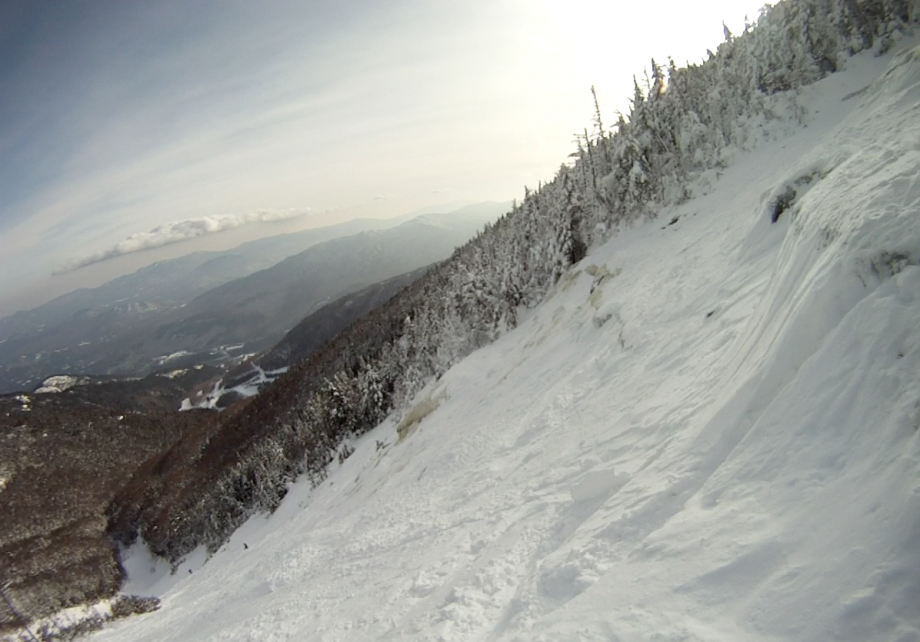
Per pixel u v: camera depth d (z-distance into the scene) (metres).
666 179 35.34
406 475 29.41
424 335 61.31
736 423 7.48
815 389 6.12
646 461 9.48
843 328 6.12
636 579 6.20
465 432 28.17
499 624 7.82
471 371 40.50
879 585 3.96
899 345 5.37
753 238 16.09
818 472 5.43
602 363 20.14
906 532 4.08
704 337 13.42
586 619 6.10
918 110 12.33
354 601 14.93
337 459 59.41
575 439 14.95
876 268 6.24
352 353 92.12
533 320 41.38
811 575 4.52
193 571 68.38
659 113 38.34
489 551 11.08
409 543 17.06
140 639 35.72
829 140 16.77
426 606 10.38
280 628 16.64
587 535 8.28
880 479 4.63
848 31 30.41
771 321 8.68
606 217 41.28
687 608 5.21
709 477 7.07
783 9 31.69
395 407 60.47
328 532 28.89
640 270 27.28
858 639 3.82
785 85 30.31
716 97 34.22
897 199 6.68
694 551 5.88
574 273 39.62
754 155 28.62
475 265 61.25
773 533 5.23
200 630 26.55
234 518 70.00
